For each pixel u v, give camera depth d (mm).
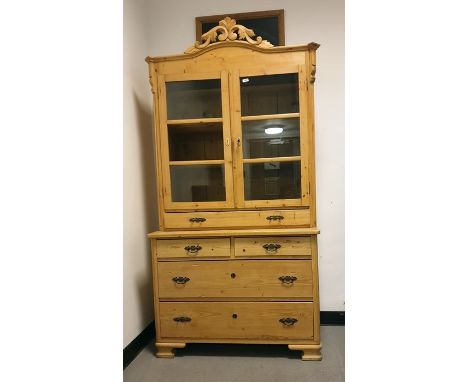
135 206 2066
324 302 2303
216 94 2021
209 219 1953
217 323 1864
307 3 2221
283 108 1963
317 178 2271
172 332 1899
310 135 1864
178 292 1889
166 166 1979
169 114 2006
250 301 1841
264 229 1893
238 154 1922
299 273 1804
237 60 1900
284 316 1817
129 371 1788
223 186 2012
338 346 1992
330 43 2219
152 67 1957
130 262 1979
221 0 2287
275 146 1958
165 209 1984
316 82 2240
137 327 2033
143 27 2250
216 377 1710
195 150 2088
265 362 1850
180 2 2318
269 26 2244
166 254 1894
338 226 2270
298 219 1888
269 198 1963
